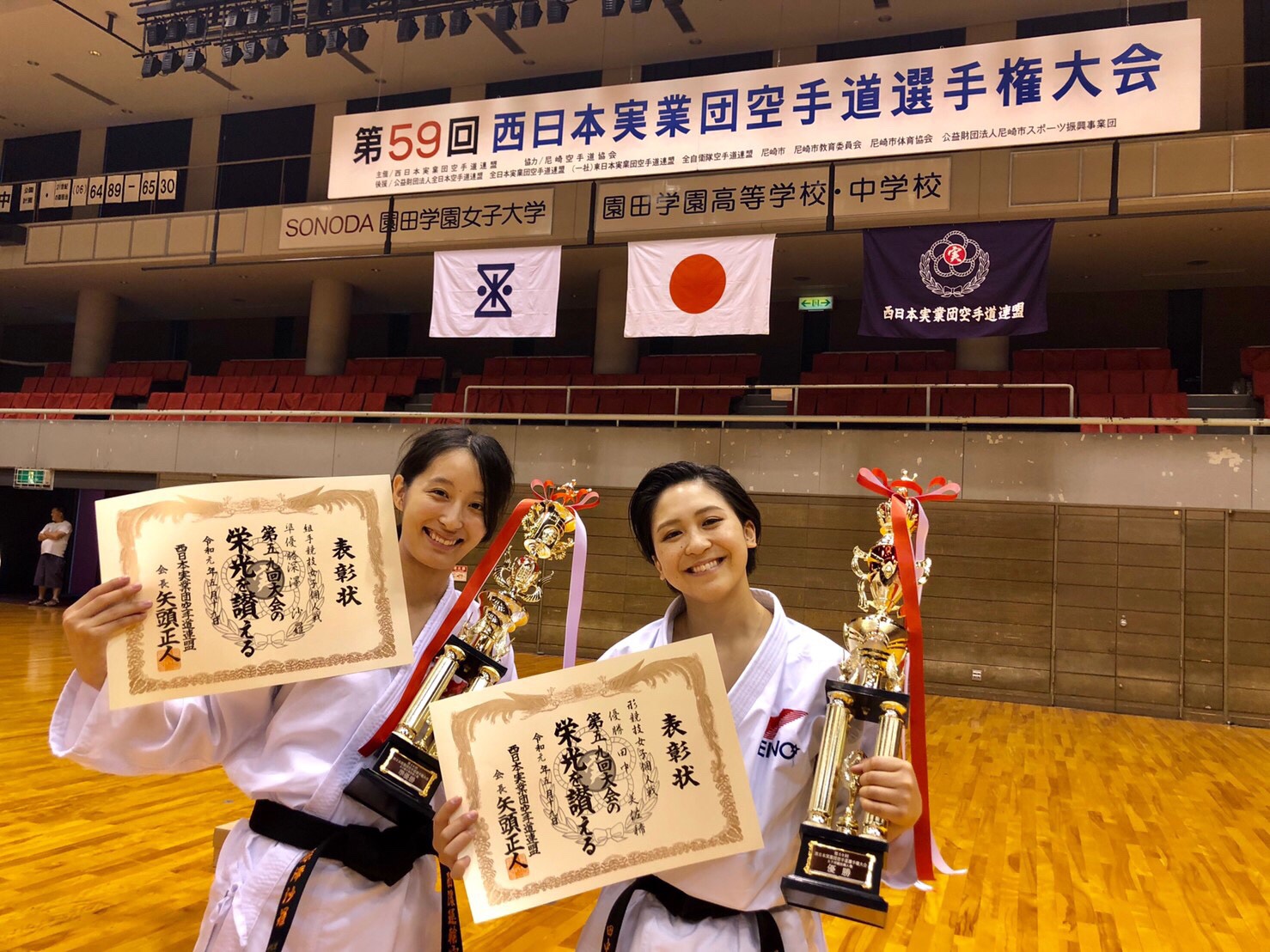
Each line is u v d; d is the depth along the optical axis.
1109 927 3.19
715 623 1.55
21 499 15.12
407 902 1.47
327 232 12.49
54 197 13.92
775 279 12.83
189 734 1.47
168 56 13.45
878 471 1.54
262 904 1.37
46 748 5.12
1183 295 12.46
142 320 17.23
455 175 9.71
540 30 12.65
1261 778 5.99
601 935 1.45
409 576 1.61
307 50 10.80
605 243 11.18
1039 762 6.22
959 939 3.05
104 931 2.77
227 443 11.91
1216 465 8.91
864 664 1.41
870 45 12.55
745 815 1.34
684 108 9.06
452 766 1.37
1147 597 9.16
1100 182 9.62
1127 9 11.23
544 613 10.88
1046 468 9.31
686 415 10.95
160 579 1.43
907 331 9.16
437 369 14.20
